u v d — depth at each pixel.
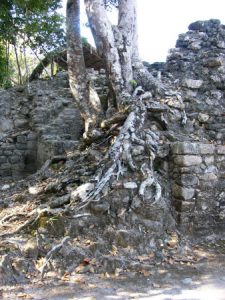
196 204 5.54
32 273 4.12
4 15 11.89
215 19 8.15
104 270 4.30
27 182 7.07
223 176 5.83
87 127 6.96
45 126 9.43
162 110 6.34
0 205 6.04
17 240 4.52
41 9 12.00
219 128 6.54
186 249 4.98
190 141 5.97
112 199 5.11
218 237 5.54
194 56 7.91
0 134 9.70
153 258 4.66
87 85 7.33
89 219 4.87
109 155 5.56
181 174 5.46
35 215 5.07
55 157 7.21
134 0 7.64
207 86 7.06
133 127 5.86
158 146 5.75
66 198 5.17
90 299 3.63
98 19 7.03
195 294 3.80
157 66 9.05
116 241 4.71
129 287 3.94
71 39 7.22
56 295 3.71
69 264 4.28
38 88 10.55
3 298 3.62
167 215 5.29
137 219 5.06
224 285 4.04
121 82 7.03
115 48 7.11
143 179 5.35
